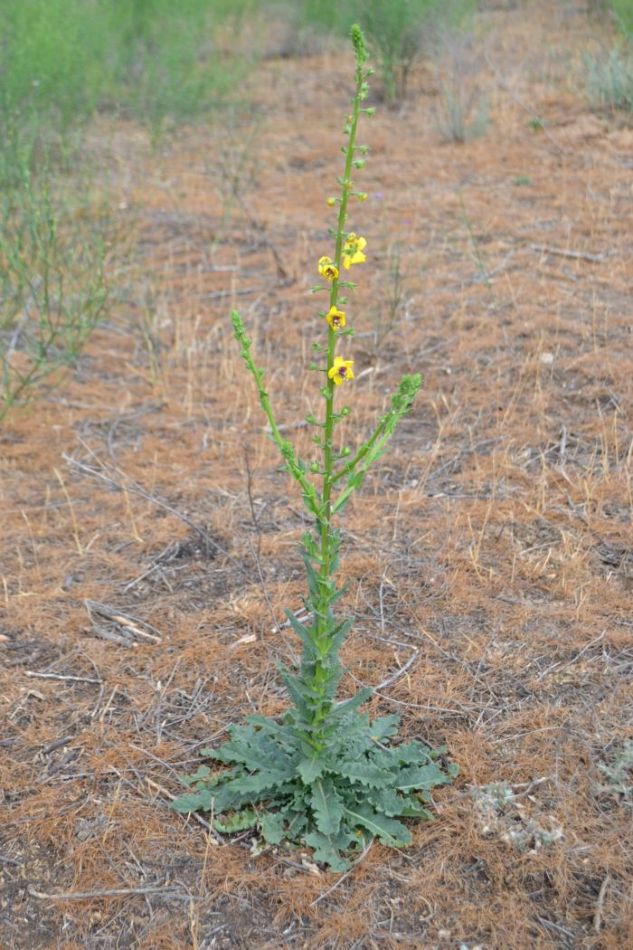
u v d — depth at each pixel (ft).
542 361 18.29
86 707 11.34
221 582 13.33
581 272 21.76
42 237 21.57
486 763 10.39
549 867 9.24
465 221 24.49
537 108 31.99
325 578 8.81
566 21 40.88
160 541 14.16
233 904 9.12
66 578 13.46
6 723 11.12
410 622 12.46
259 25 43.83
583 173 27.09
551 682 11.40
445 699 11.24
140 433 17.17
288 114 34.91
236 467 15.96
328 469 8.77
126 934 8.95
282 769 9.87
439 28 34.45
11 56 31.17
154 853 9.62
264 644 12.14
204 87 34.22
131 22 37.70
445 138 30.68
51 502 15.21
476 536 13.93
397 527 14.24
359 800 9.75
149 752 10.73
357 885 9.21
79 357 19.72
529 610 12.50
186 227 25.80
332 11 40.63
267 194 27.99
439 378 18.22
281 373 18.81
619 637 11.89
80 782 10.39
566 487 14.90
